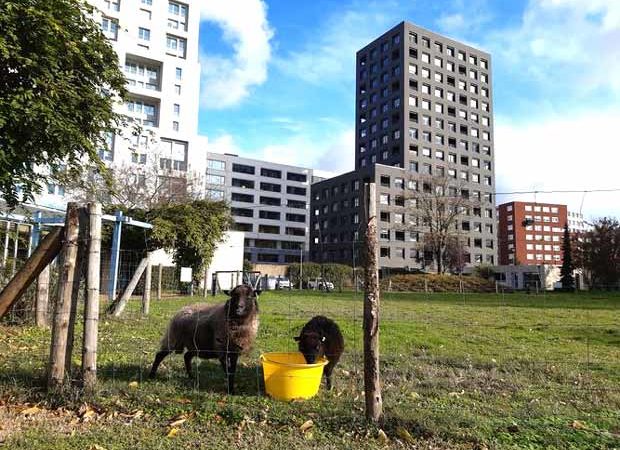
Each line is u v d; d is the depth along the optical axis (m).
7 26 7.14
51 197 27.44
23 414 5.25
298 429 4.92
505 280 70.50
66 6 8.05
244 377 7.23
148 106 69.00
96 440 4.57
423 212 62.38
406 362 8.54
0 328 10.77
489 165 95.50
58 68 8.08
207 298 24.80
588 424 5.13
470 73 95.38
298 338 6.77
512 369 8.22
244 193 111.75
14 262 12.78
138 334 10.88
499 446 4.51
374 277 5.07
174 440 4.60
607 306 24.84
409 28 88.19
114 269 15.23
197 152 69.75
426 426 4.88
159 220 21.94
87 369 5.95
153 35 69.25
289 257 114.44
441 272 61.94
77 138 8.24
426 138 87.88
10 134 7.46
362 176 83.06
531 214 112.38
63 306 6.06
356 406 5.60
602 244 54.78
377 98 92.38
